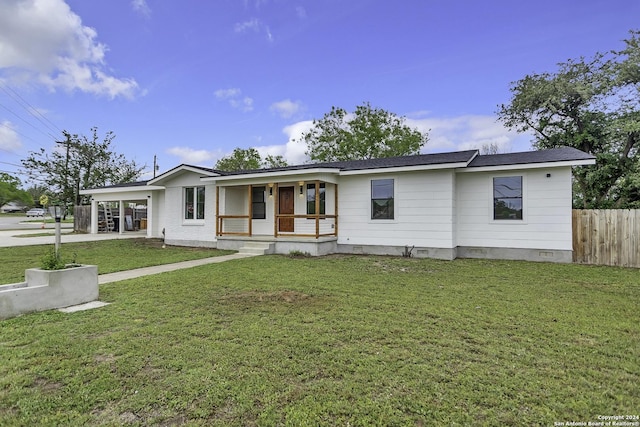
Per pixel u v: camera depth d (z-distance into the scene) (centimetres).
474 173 1077
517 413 238
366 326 420
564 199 963
